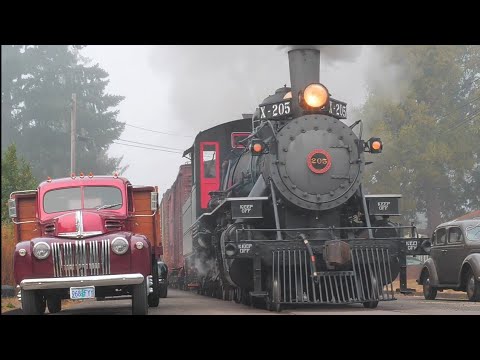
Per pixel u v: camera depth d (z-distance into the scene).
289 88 14.80
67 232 11.79
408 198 40.06
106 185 13.17
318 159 13.08
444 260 17.92
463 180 43.75
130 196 13.48
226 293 17.66
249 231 12.49
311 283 12.58
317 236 12.88
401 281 12.63
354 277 12.35
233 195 15.70
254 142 13.07
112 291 12.54
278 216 13.12
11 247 20.22
